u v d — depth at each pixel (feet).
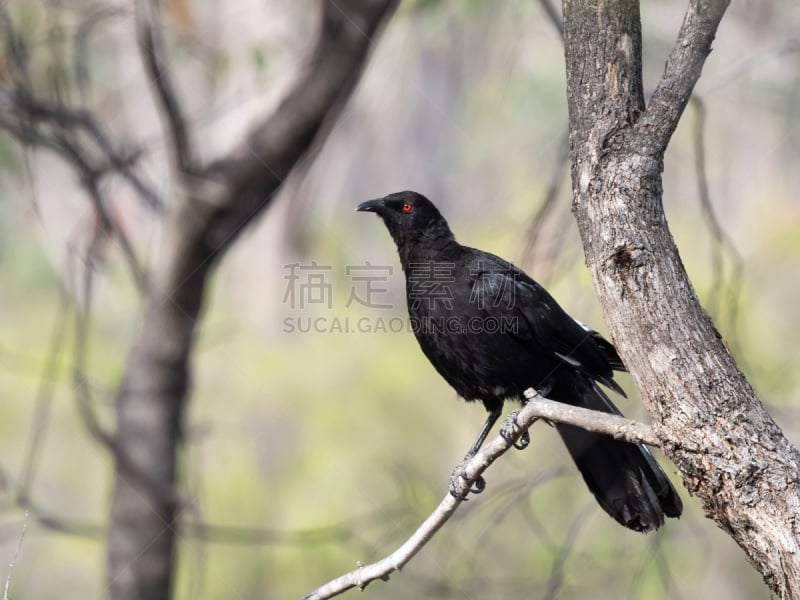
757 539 17.79
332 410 66.95
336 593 23.95
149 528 41.98
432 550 48.01
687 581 48.52
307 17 45.24
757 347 55.52
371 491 61.93
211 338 64.44
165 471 41.86
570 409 21.18
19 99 37.50
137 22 34.99
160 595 42.29
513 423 24.00
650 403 18.93
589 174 19.72
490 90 52.65
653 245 19.12
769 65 49.32
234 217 39.68
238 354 68.74
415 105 62.80
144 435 41.55
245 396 67.41
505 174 59.72
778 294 64.75
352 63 37.47
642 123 19.52
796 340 60.64
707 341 18.69
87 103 40.29
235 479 64.03
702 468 18.25
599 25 20.04
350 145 66.95
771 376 45.85
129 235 48.44
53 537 59.57
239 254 69.36
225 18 46.09
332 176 68.18
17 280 61.26
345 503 61.82
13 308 64.18
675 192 59.21
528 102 52.44
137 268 40.63
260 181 38.83
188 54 42.83
